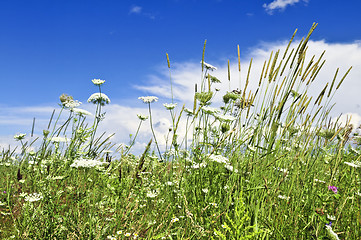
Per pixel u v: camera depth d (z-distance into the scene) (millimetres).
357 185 1141
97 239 829
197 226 878
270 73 1041
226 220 929
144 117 1271
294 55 1017
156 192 1116
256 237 817
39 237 875
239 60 1085
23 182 1202
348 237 886
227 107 1174
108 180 1183
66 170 1238
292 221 931
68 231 878
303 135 1163
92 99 1258
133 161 1452
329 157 1219
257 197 941
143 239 865
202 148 1155
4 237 928
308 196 1028
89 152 1294
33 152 1448
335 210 1006
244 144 1104
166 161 1311
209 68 1267
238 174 1001
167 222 1006
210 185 1062
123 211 935
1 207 1127
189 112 1232
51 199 982
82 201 966
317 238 812
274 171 1102
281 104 1012
